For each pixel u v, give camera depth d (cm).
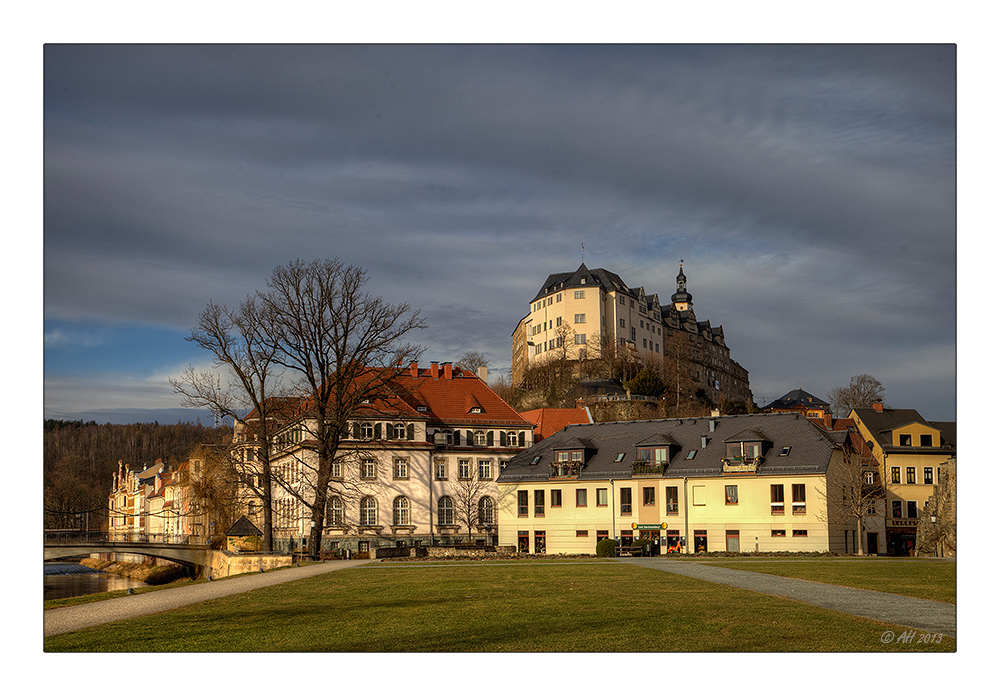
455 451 8275
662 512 7100
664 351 19688
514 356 19950
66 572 10369
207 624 2647
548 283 18212
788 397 19938
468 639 2344
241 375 5994
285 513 7694
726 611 2669
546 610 2752
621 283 18450
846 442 7131
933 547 6066
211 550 6750
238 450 6444
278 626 2589
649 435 7638
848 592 3159
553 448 7875
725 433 7300
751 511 6775
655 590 3238
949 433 8806
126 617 2820
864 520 7106
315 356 6116
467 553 6366
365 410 8012
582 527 7406
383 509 7906
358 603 3005
